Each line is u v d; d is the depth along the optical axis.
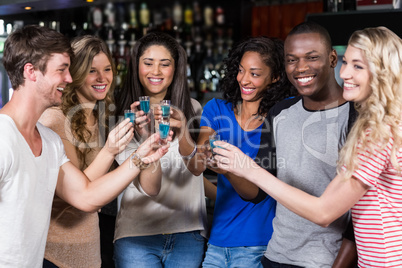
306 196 1.76
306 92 2.10
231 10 5.20
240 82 2.45
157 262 2.51
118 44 5.04
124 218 2.50
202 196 2.61
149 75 2.54
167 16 5.26
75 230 2.25
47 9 4.04
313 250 2.02
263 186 1.83
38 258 1.86
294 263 2.06
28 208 1.75
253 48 2.42
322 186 2.02
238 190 2.30
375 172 1.64
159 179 2.40
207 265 2.49
